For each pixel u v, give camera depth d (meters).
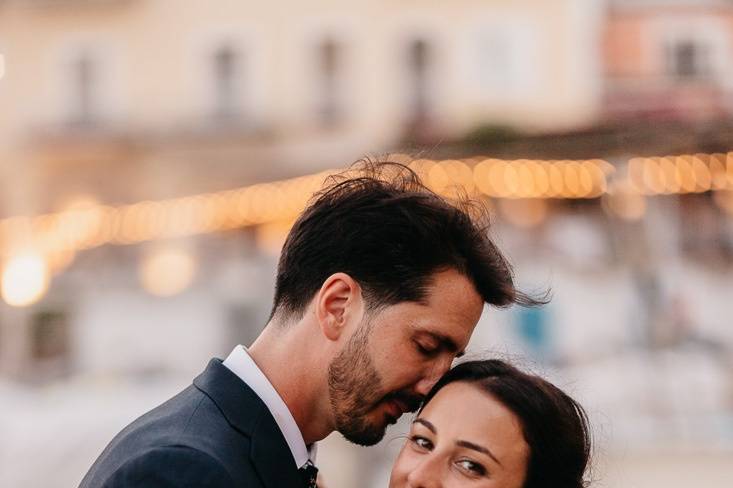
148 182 22.30
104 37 22.83
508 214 10.35
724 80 20.56
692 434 6.49
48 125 22.66
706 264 9.71
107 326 10.44
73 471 6.80
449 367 2.09
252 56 22.23
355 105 21.86
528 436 2.16
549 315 7.00
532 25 21.22
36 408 7.46
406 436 2.28
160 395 7.80
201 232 12.30
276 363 2.07
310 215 2.11
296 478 2.00
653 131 7.14
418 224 2.04
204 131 22.00
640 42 20.88
